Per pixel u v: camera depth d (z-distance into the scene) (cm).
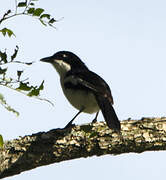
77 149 841
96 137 850
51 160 833
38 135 837
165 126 892
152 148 880
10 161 791
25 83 569
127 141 858
